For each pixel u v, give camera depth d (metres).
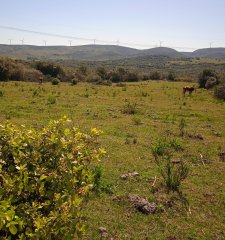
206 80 46.84
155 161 11.59
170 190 9.16
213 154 13.18
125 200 8.27
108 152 12.24
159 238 6.90
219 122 20.77
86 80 59.97
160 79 70.88
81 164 4.11
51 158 3.96
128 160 11.51
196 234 7.17
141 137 15.16
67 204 3.79
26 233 3.48
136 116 20.92
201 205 8.48
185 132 16.58
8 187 3.58
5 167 4.01
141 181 9.66
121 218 7.52
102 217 7.47
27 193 3.83
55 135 4.10
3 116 18.16
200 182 10.02
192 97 33.88
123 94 33.81
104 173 10.06
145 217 7.66
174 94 35.91
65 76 59.28
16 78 50.44
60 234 3.67
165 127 17.84
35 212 3.63
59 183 3.80
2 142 4.09
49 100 24.05
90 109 22.02
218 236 7.16
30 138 4.10
